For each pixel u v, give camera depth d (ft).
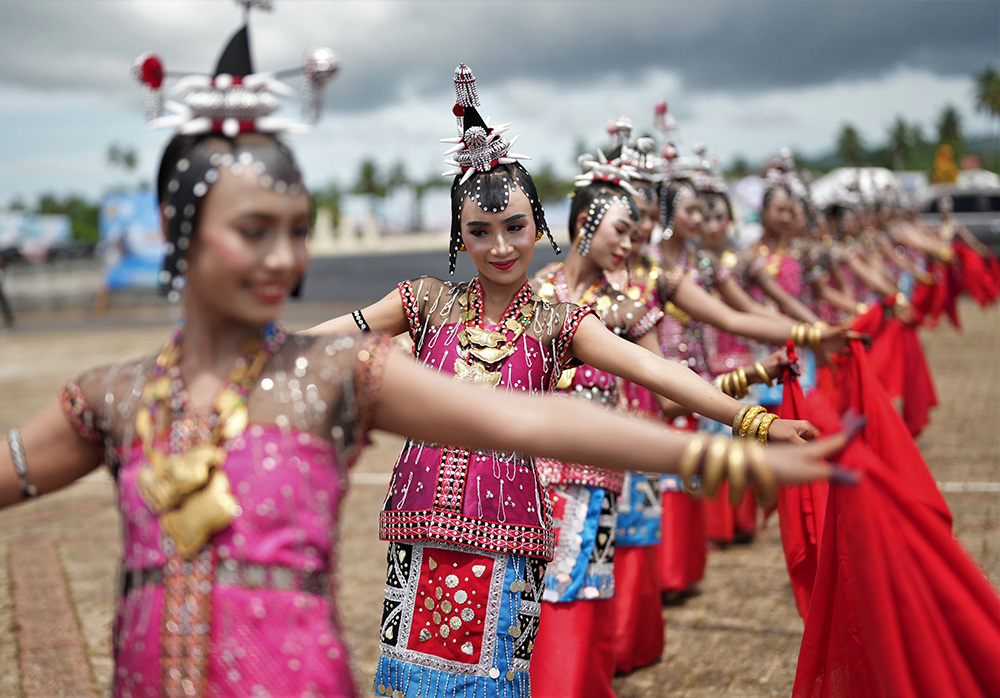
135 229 114.32
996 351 53.57
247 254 6.32
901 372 29.01
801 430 9.46
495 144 10.84
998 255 86.99
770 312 20.48
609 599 13.65
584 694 13.08
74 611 18.70
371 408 6.78
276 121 6.55
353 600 18.88
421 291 11.35
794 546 12.16
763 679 15.12
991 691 8.07
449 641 10.68
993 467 27.37
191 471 6.28
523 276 11.14
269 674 6.14
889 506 8.24
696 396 10.09
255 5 6.89
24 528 25.08
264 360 6.63
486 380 10.71
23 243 158.10
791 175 28.19
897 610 8.09
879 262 43.65
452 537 10.61
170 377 6.63
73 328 90.43
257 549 6.24
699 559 19.43
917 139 308.81
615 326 14.35
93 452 7.03
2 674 15.72
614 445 6.57
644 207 16.16
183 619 6.20
